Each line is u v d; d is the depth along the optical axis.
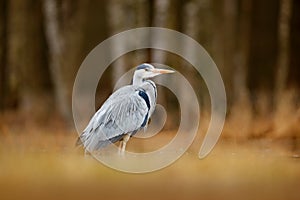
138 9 21.75
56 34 24.86
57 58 24.75
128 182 7.92
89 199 6.81
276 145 14.50
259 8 30.33
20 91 24.36
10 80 24.44
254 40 30.22
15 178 8.10
